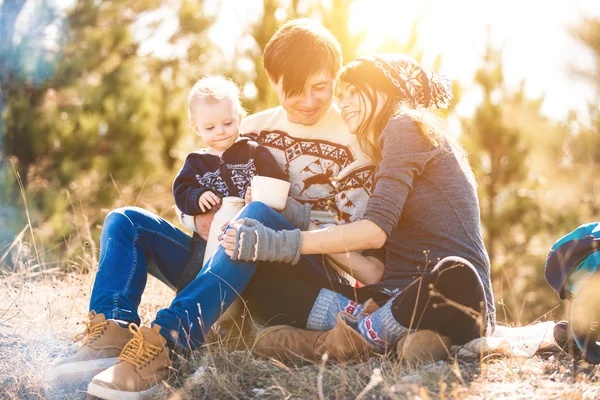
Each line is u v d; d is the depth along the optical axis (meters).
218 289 2.41
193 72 10.99
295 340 2.46
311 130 3.00
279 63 2.80
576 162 8.55
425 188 2.52
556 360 2.46
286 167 2.98
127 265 2.61
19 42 9.03
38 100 9.26
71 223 7.62
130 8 10.59
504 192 8.47
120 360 2.25
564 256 2.43
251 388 2.27
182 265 2.85
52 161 8.76
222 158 3.00
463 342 2.44
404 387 2.09
